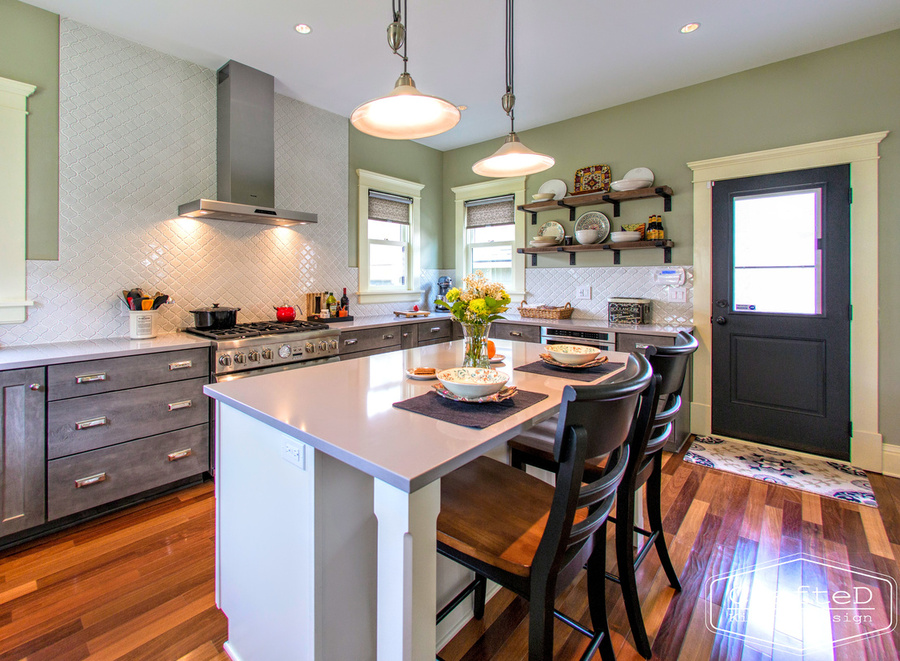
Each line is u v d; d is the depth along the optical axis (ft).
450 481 4.77
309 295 12.25
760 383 10.77
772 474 9.30
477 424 3.86
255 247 11.53
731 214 10.98
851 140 9.42
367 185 14.17
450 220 16.96
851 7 8.29
